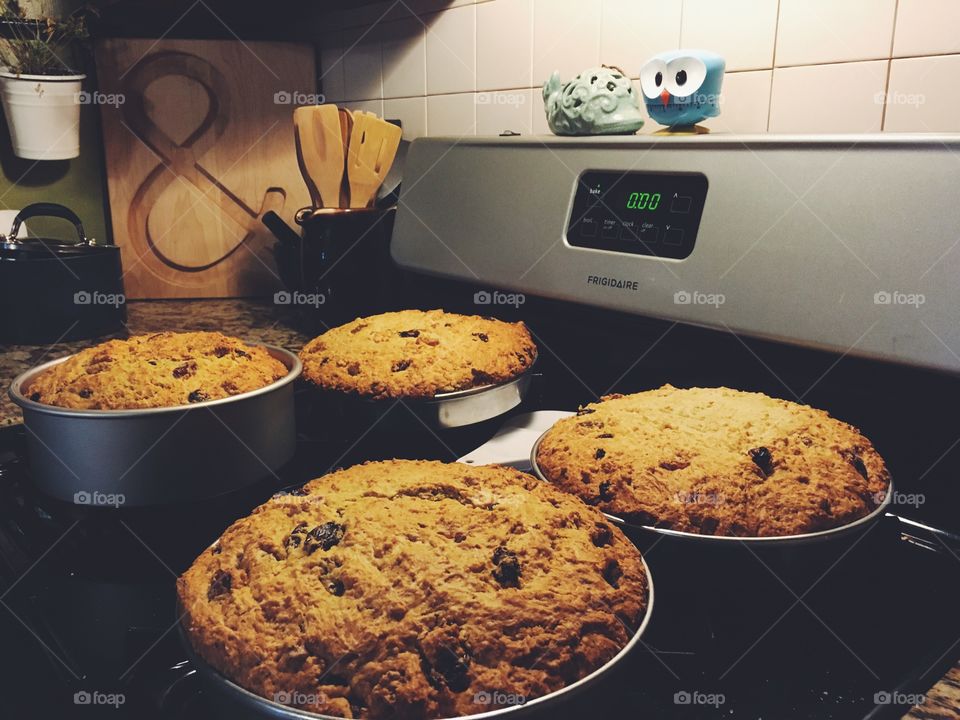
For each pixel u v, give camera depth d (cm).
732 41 104
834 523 59
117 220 169
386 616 46
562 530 54
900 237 67
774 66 100
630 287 85
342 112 122
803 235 72
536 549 51
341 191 128
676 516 60
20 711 51
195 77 166
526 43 131
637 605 49
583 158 90
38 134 169
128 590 63
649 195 84
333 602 47
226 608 48
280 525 55
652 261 83
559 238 92
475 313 109
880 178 68
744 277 76
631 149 85
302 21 189
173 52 164
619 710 48
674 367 88
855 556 61
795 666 51
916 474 71
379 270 124
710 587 57
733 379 84
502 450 79
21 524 72
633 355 92
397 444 82
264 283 178
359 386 81
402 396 80
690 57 85
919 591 60
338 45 178
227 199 173
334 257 122
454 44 146
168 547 68
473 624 45
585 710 42
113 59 161
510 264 97
